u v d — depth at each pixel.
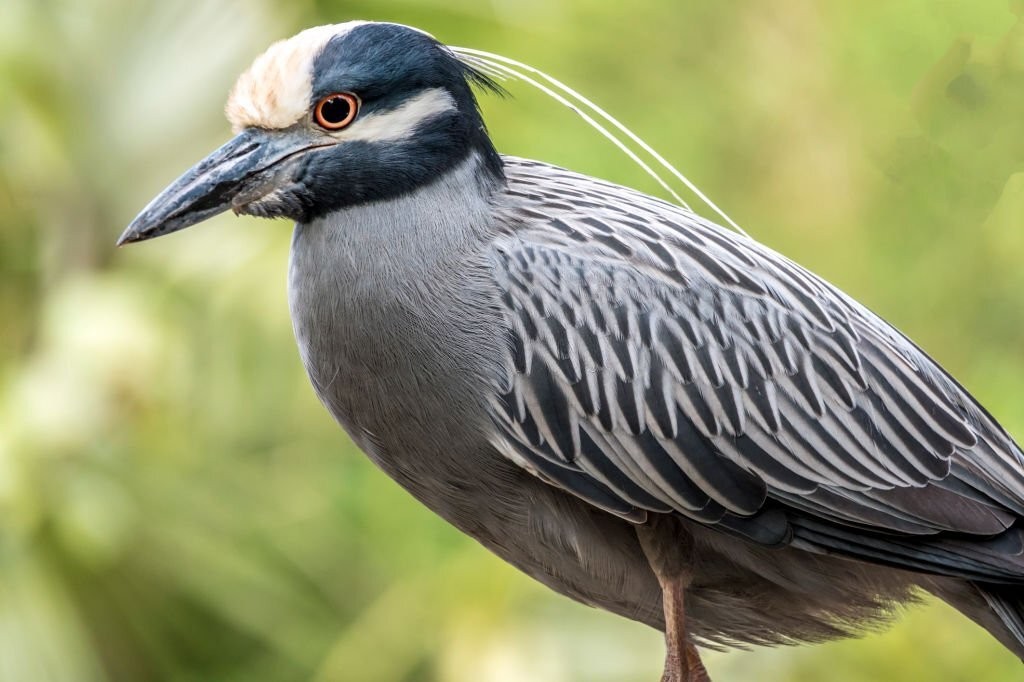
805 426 6.79
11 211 13.54
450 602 12.37
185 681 13.19
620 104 13.42
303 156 6.59
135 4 13.50
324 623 13.24
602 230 6.91
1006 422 12.07
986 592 6.91
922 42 9.46
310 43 6.62
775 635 7.38
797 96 13.11
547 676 11.88
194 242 13.34
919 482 6.79
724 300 6.86
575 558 6.90
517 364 6.64
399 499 13.07
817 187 13.00
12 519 12.12
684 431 6.71
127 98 13.48
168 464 12.76
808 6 13.30
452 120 6.68
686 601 7.12
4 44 13.29
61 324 12.65
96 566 12.54
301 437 13.42
